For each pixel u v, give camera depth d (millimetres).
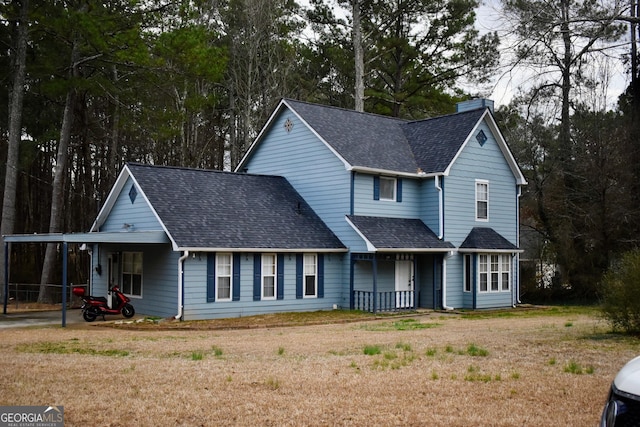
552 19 24719
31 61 31438
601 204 32375
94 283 26953
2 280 29281
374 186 26688
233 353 13828
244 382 10328
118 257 25500
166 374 11055
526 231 40281
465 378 10578
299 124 28328
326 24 40750
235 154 43969
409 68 42406
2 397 9352
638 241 30828
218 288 22719
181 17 29812
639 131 32188
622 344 14422
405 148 29500
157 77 29828
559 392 9547
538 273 36094
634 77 32469
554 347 14102
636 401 5258
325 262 25609
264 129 29625
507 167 30750
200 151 44625
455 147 28000
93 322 21844
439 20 40062
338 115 29641
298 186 28219
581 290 33062
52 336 17766
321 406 8773
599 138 32656
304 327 20312
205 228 22828
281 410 8578
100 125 40625
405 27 41281
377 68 42812
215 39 41750
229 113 48156
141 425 7941
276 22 42219
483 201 29469
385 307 25406
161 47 28000
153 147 46000
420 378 10617
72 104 31109
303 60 47219
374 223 26094
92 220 43531
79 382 10398
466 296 28125
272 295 24109
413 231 26891
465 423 7941
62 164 30859
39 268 43438
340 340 16125
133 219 24391
